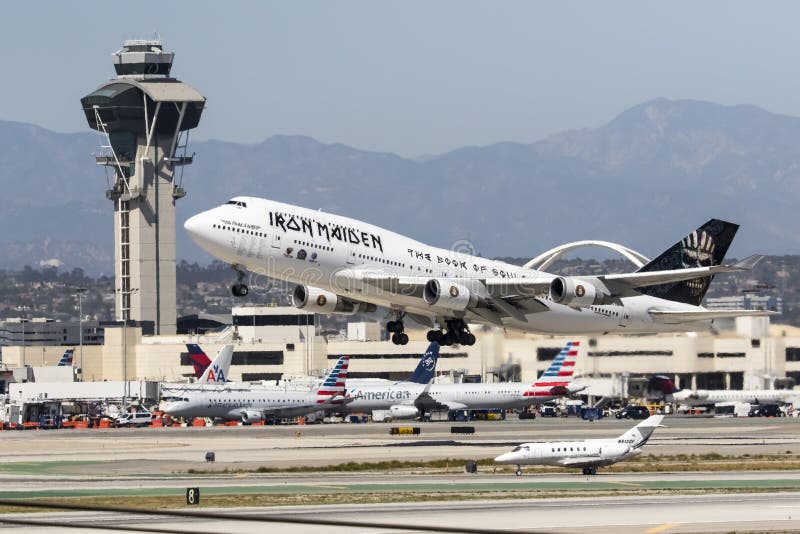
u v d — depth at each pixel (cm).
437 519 16212
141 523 16050
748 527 15675
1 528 15450
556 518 16312
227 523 16100
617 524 15812
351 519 16262
